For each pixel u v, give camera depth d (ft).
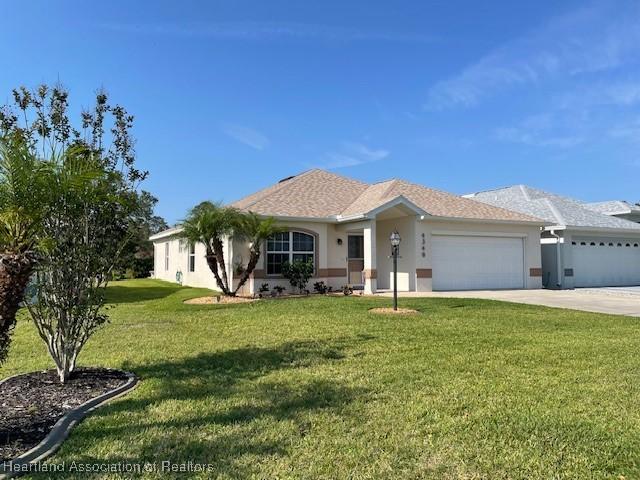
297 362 24.38
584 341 29.91
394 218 71.82
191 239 57.11
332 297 55.36
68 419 15.97
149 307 49.29
